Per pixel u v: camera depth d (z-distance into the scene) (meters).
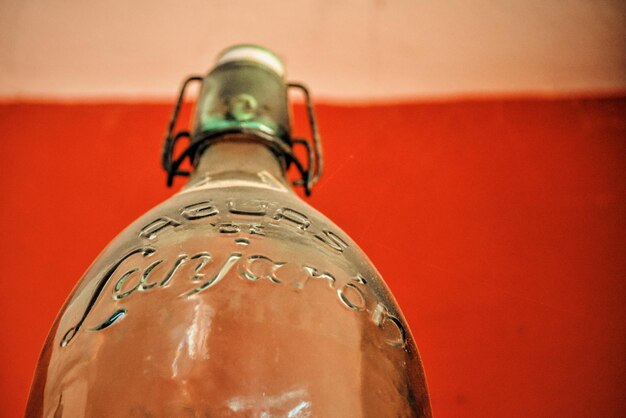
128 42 0.97
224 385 0.37
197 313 0.39
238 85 0.55
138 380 0.37
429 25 0.94
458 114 0.98
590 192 0.89
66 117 0.99
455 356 0.75
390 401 0.41
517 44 0.95
